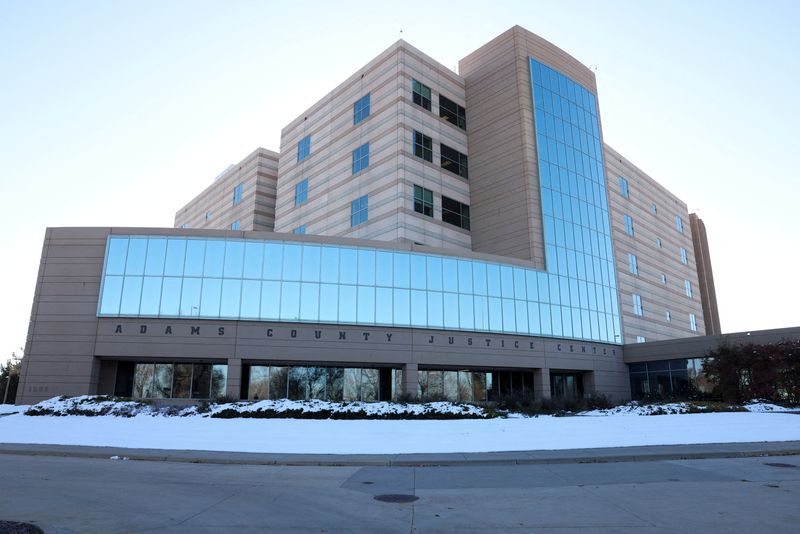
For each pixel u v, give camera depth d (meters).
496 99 48.34
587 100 52.78
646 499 9.46
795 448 16.02
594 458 14.67
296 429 21.11
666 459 14.89
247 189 63.47
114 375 32.72
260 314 32.84
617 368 46.91
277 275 33.66
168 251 32.72
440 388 38.53
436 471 13.20
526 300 41.09
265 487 10.81
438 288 37.44
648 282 60.22
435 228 44.34
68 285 31.80
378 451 16.27
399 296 36.00
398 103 44.56
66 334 31.16
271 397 34.25
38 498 9.33
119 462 14.59
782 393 31.81
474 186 48.25
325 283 34.44
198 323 32.00
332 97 52.06
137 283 32.03
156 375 33.38
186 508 8.71
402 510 8.72
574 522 7.84
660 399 40.66
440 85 48.62
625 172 60.91
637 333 55.44
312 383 35.25
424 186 44.47
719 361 34.53
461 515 8.35
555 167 47.03
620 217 57.81
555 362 41.53
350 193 47.12
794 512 8.31
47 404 27.08
